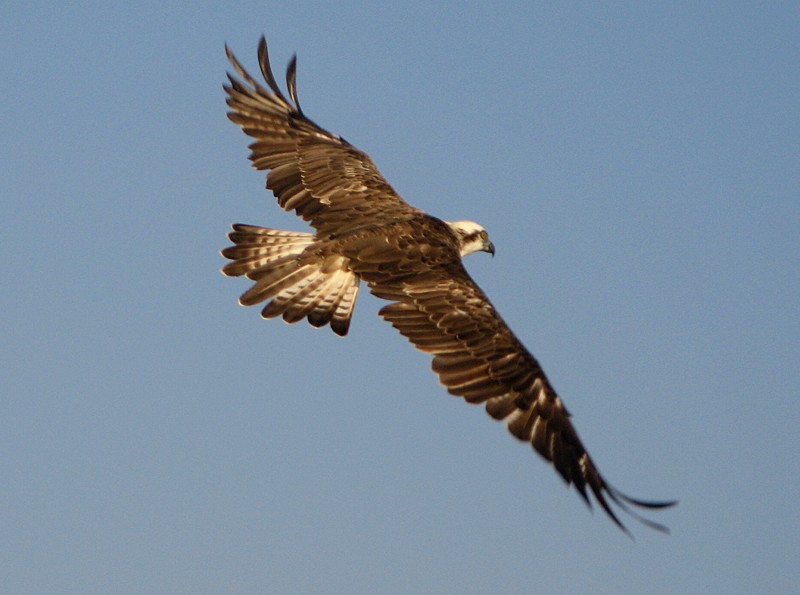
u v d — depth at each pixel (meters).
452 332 13.91
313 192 17.06
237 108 17.92
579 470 13.11
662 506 12.39
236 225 16.64
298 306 15.76
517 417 13.30
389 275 14.92
